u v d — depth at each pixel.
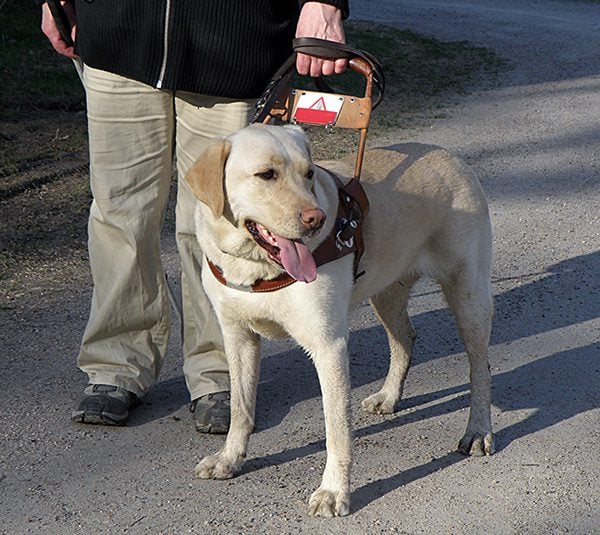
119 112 3.73
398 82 11.83
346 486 3.27
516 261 6.11
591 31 16.95
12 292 5.36
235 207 3.10
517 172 8.23
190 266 3.91
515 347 4.82
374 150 3.83
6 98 9.33
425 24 16.89
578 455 3.71
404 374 4.14
